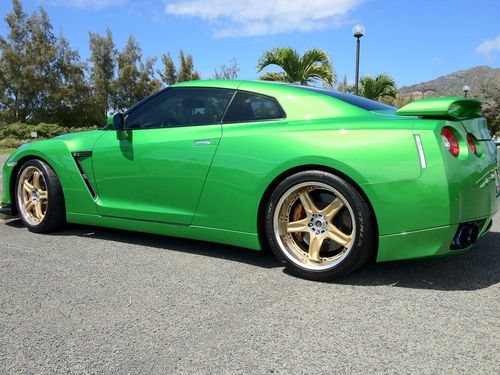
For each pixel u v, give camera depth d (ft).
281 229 10.25
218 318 8.03
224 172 10.76
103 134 13.12
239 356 6.75
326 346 6.99
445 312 8.12
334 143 9.46
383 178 8.98
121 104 160.15
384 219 9.06
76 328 7.72
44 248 12.51
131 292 9.27
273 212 10.19
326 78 40.68
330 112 10.19
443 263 10.81
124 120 12.79
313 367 6.41
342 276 9.58
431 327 7.55
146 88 159.84
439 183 8.65
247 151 10.46
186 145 11.37
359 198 9.24
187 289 9.41
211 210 11.09
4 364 6.62
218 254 11.83
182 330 7.60
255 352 6.85
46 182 13.79
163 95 12.53
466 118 9.66
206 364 6.54
